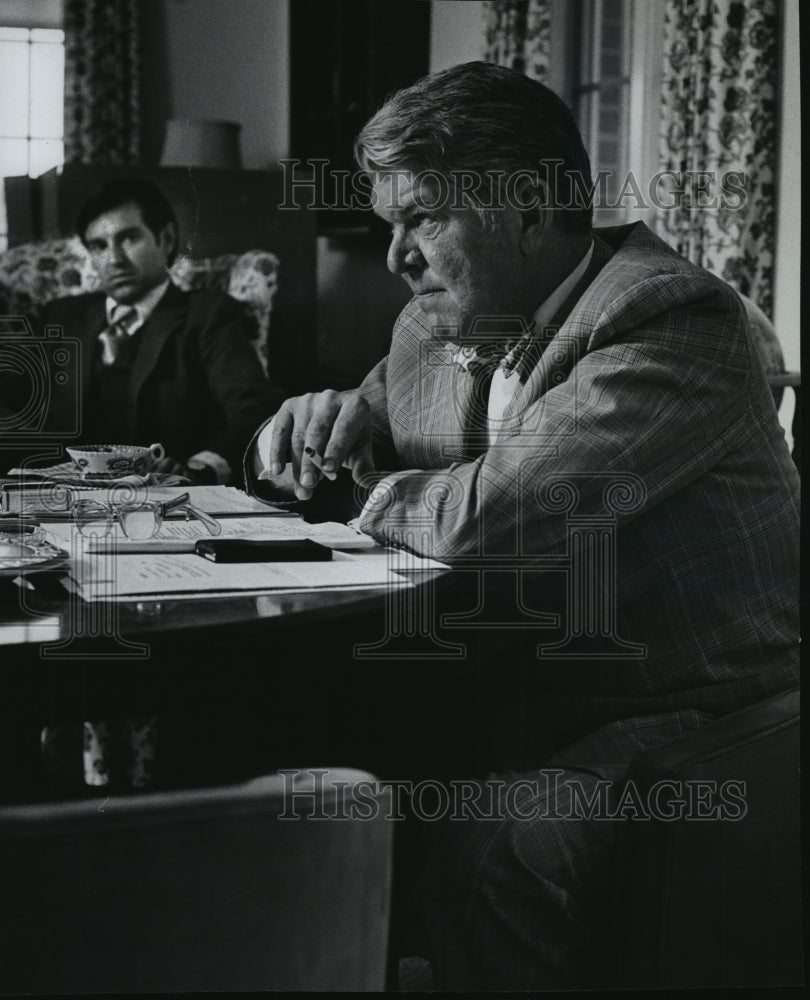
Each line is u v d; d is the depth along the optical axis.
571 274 1.38
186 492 1.50
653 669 1.25
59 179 2.22
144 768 1.31
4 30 2.50
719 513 1.24
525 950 1.16
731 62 3.14
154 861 0.60
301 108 2.55
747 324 1.29
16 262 2.14
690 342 1.23
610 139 3.25
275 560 1.14
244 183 2.28
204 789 0.62
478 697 1.32
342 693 1.35
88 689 0.92
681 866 1.05
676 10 3.18
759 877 1.10
